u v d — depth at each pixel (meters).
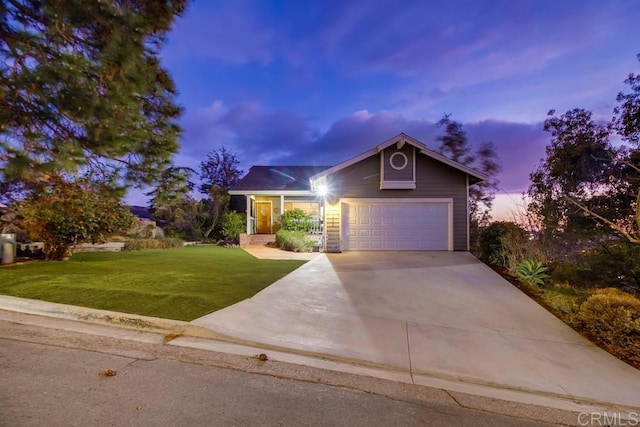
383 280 8.12
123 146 6.25
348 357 4.04
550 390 3.54
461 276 8.66
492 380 3.68
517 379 3.74
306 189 16.95
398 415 2.85
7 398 2.74
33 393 2.84
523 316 5.89
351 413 2.83
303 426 2.58
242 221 18.66
